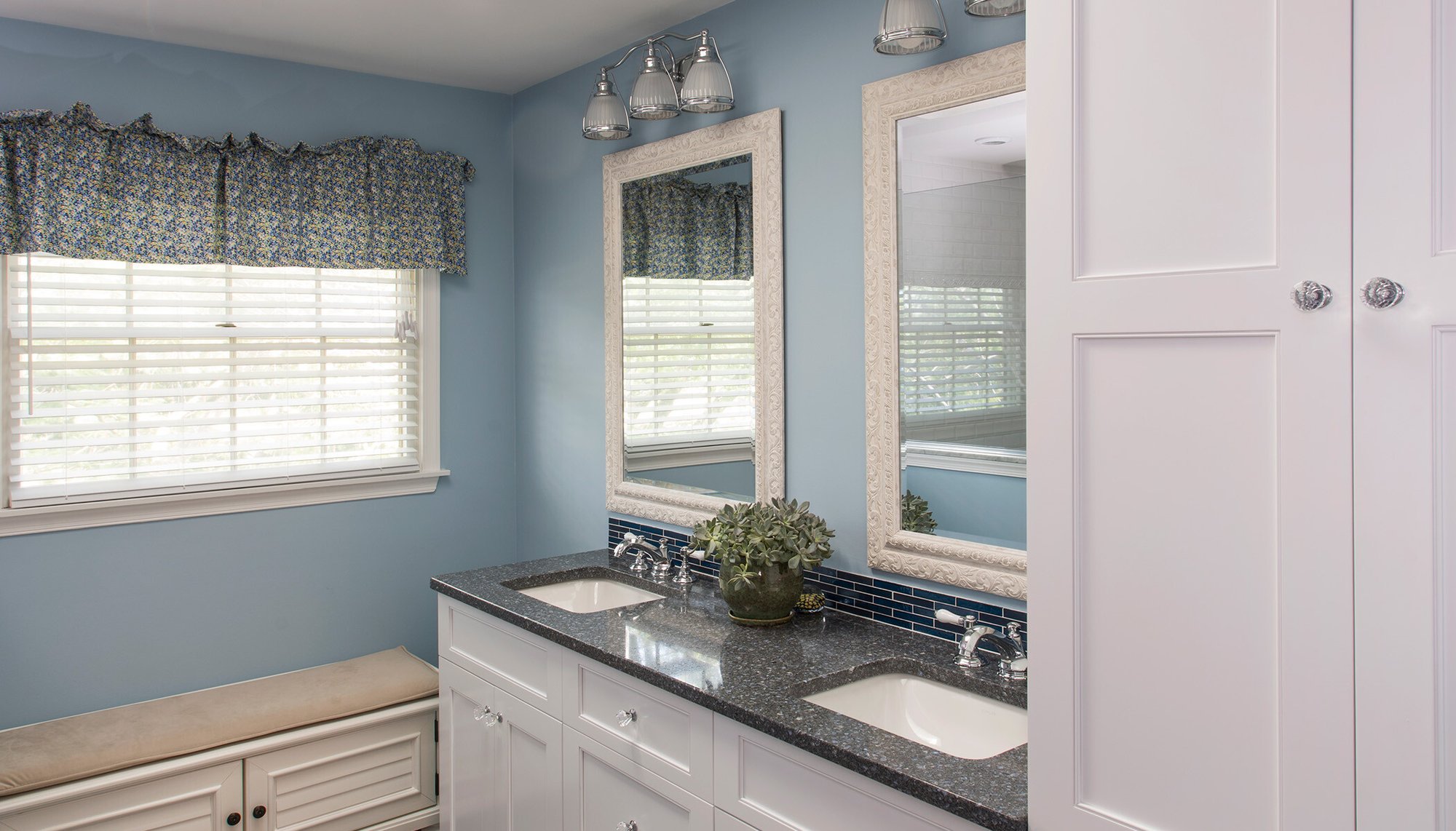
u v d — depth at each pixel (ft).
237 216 9.68
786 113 8.00
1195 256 3.68
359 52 9.87
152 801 8.25
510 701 8.04
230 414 10.07
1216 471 3.66
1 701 8.82
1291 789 3.49
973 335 6.55
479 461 11.64
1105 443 3.98
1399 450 3.20
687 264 8.98
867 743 5.05
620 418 9.96
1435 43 3.08
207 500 9.80
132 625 9.46
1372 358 3.24
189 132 9.55
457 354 11.39
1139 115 3.82
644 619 7.54
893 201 7.07
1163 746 3.84
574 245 10.66
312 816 9.11
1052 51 4.06
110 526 9.35
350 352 10.80
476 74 10.75
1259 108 3.50
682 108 8.02
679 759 6.20
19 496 8.88
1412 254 3.14
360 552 10.83
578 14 8.79
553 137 10.91
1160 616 3.84
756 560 7.14
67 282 9.15
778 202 8.02
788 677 6.12
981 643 6.75
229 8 8.54
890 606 7.32
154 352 9.60
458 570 11.51
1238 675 3.62
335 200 10.23
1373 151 3.21
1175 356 3.76
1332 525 3.36
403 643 11.17
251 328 10.11
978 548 6.62
